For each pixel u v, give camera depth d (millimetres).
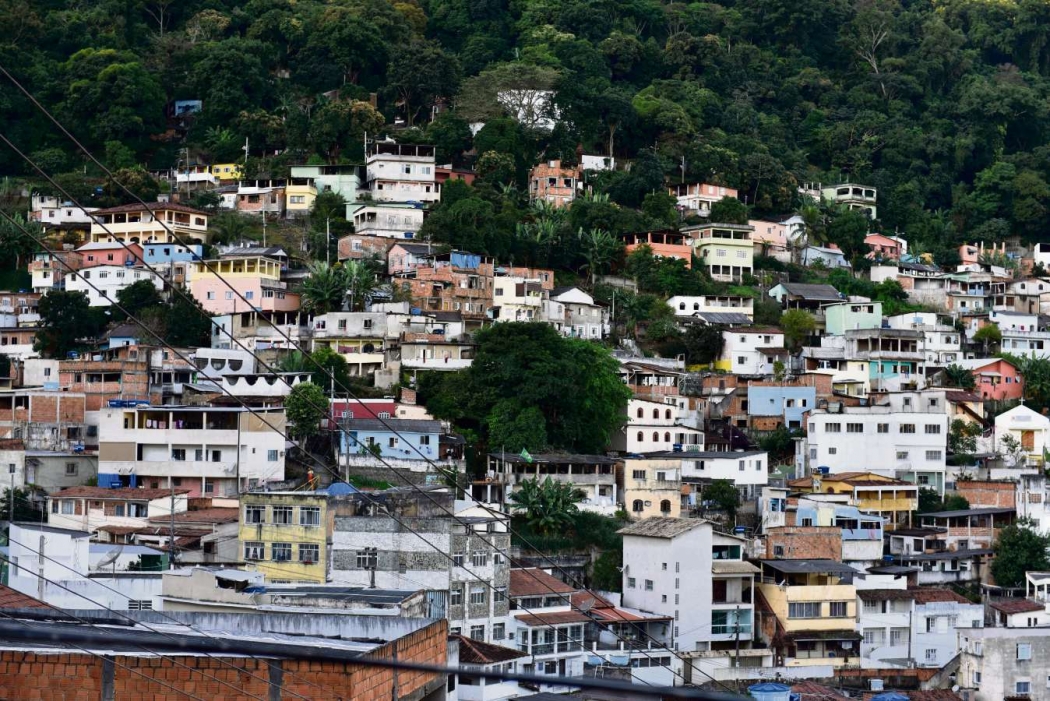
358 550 118875
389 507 125812
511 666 108000
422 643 61906
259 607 88688
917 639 142500
